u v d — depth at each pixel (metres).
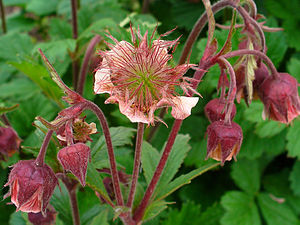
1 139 0.12
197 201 0.20
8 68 0.22
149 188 0.12
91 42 0.17
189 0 0.23
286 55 0.21
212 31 0.10
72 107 0.09
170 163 0.13
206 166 0.11
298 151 0.17
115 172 0.11
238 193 0.20
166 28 0.14
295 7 0.20
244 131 0.19
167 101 0.09
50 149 0.11
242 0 0.11
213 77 0.17
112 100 0.09
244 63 0.11
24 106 0.19
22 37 0.23
